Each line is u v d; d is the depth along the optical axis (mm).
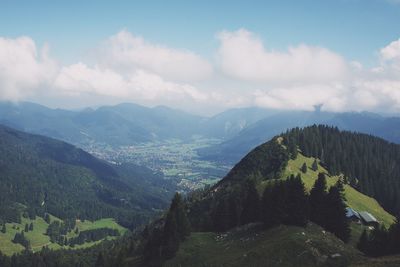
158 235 135500
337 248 108188
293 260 103438
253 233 127875
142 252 151750
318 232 121312
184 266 118875
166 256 125625
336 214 129375
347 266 98750
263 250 109000
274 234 120438
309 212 130125
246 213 142875
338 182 138500
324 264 100938
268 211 129375
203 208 197375
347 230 129000
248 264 106125
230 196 179750
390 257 102688
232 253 118438
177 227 133000
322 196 132750
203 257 121000
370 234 133125
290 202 125875
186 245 130125
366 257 106250
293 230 118875
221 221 145625
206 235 139250
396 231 115062
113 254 190750
